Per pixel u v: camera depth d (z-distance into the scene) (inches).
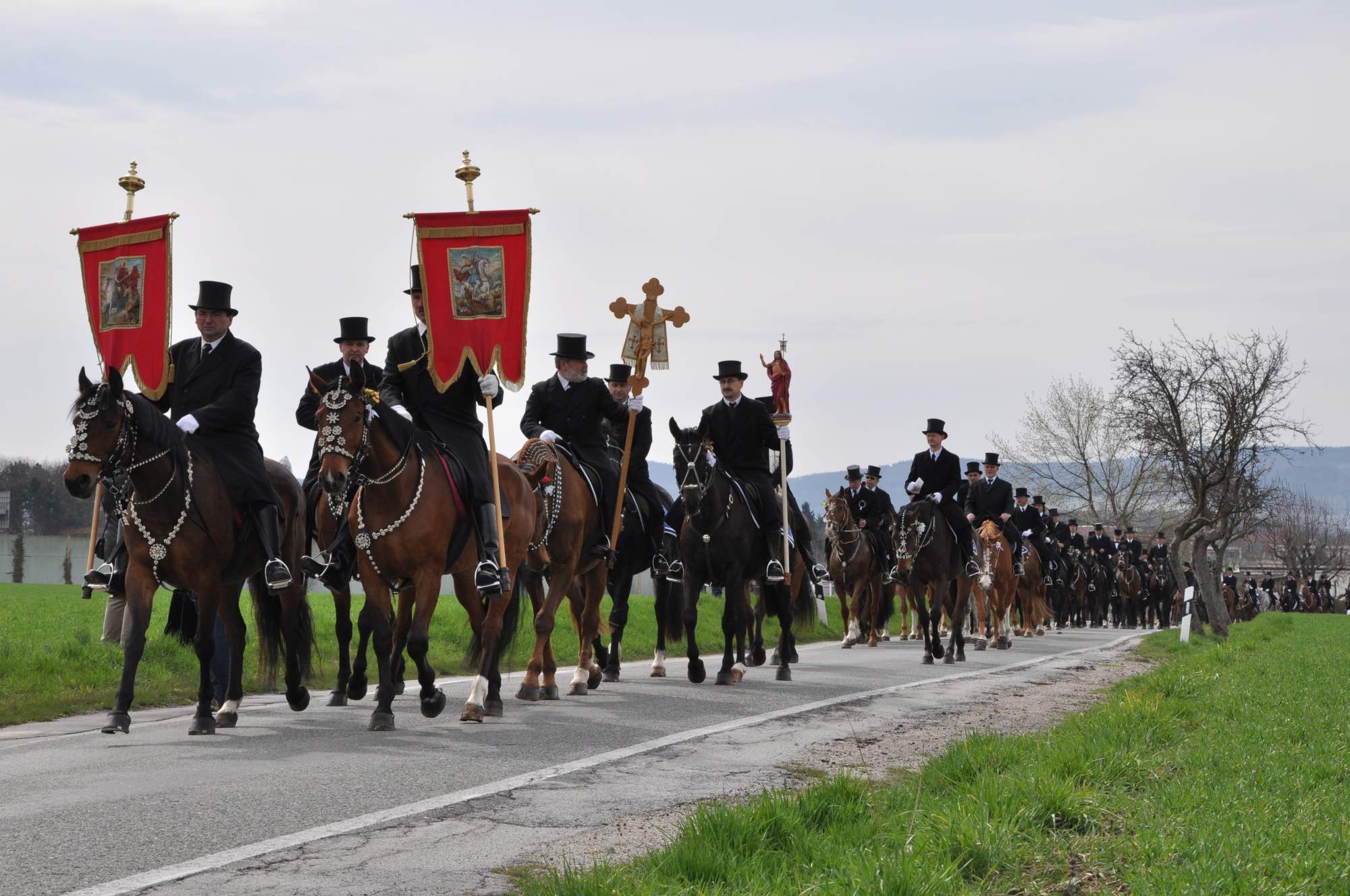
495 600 555.8
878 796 360.8
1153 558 2554.1
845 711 601.0
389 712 516.7
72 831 318.3
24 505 3998.5
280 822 332.2
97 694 621.0
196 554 510.6
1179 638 1376.7
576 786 390.0
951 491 996.6
